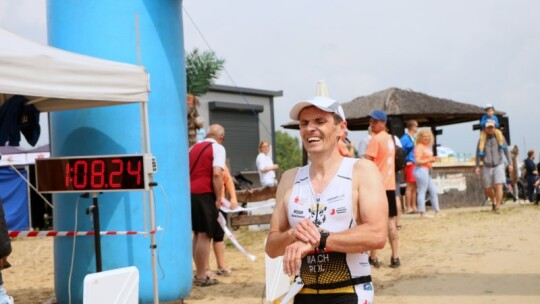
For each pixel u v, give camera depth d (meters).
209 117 29.36
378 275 7.73
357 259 2.99
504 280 6.98
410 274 7.68
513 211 14.80
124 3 6.26
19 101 6.12
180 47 6.73
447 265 8.13
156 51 6.38
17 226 15.96
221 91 30.19
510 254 8.68
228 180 9.11
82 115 6.29
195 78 20.41
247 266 8.93
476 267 7.87
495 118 14.69
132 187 5.62
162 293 6.37
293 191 3.13
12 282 8.75
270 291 4.24
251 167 31.78
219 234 8.14
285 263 2.85
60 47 6.35
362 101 18.11
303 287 3.06
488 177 14.72
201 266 7.50
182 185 6.61
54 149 6.53
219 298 6.78
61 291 6.44
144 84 5.74
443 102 17.95
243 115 31.39
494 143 14.55
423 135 13.58
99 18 6.23
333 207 3.00
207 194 7.45
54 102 6.17
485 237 10.41
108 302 3.23
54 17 6.45
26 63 4.81
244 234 12.97
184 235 6.61
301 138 3.11
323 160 3.07
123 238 6.21
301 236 2.88
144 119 5.79
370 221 2.91
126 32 6.25
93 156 5.80
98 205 6.15
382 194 2.97
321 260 2.98
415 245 10.02
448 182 17.00
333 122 3.05
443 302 6.09
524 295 6.19
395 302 6.21
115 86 5.47
